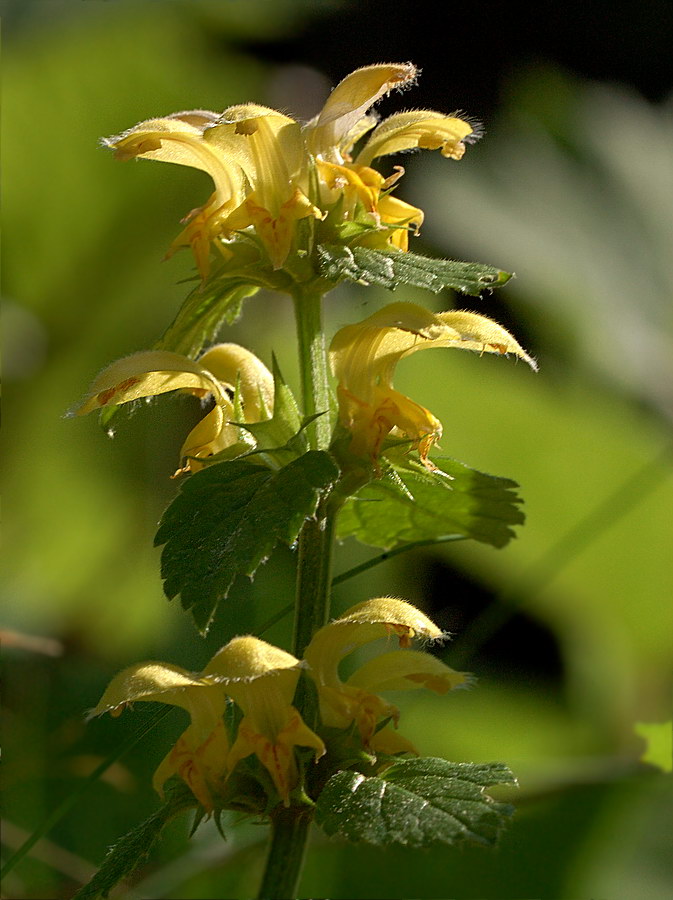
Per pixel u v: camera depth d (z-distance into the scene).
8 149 0.88
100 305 0.90
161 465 0.83
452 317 0.53
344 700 0.52
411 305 0.53
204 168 0.54
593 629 0.86
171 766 0.53
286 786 0.52
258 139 0.53
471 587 0.91
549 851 0.62
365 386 0.53
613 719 0.83
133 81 0.92
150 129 0.53
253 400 0.54
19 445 0.85
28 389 0.86
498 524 0.57
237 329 0.88
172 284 0.92
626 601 0.85
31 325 0.88
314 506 0.52
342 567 0.77
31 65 0.91
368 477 0.53
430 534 0.57
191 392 0.55
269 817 0.52
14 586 0.78
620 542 0.84
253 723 0.52
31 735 0.63
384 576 0.81
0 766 0.62
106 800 0.62
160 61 0.93
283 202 0.53
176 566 0.52
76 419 0.86
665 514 0.84
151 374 0.53
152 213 0.90
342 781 0.52
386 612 0.52
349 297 0.92
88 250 0.90
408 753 0.54
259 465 0.53
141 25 0.94
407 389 0.83
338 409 0.54
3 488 0.83
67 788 0.62
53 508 0.82
